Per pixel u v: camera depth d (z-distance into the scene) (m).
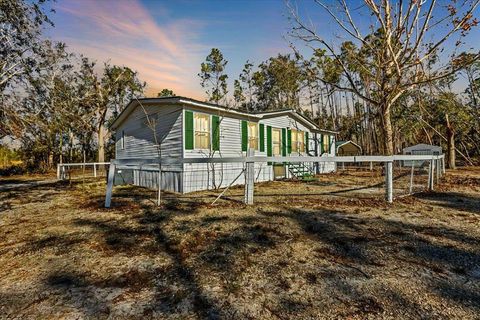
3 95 10.74
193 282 2.55
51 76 14.71
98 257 3.25
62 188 11.20
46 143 19.58
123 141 13.48
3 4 10.03
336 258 3.06
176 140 9.56
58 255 3.35
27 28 11.32
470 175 13.22
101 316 2.04
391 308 2.05
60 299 2.31
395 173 13.57
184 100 9.04
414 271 2.69
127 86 27.39
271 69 31.73
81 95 23.80
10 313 2.12
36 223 5.09
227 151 10.79
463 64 10.32
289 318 1.97
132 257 3.22
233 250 3.37
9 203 7.51
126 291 2.42
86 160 29.98
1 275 2.82
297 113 14.29
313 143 16.44
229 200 6.99
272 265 2.90
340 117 39.00
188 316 2.02
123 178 12.33
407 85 11.10
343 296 2.25
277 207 5.89
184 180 9.13
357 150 27.69
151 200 7.40
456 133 26.00
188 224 4.63
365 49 13.07
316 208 5.74
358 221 4.62
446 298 2.18
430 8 9.83
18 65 12.37
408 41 10.66
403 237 3.73
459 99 23.44
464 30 9.97
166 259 3.14
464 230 4.03
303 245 3.50
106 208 6.34
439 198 6.75
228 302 2.19
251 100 35.81
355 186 9.82
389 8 10.62
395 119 29.58
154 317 2.02
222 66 31.59
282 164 13.58
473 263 2.86
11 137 11.04
